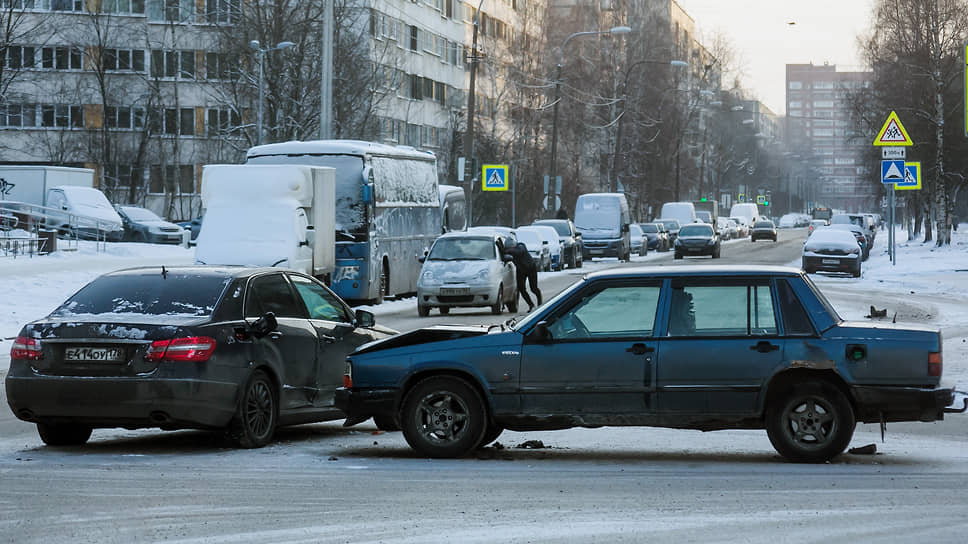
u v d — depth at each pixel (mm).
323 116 52656
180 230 80750
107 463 14922
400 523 11102
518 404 15039
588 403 14930
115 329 15523
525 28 113562
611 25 131875
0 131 115688
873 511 11703
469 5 137250
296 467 14570
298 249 39594
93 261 56781
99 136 115562
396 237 49312
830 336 14719
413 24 120750
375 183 46594
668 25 144250
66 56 116625
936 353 14609
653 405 14828
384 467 14570
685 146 165250
